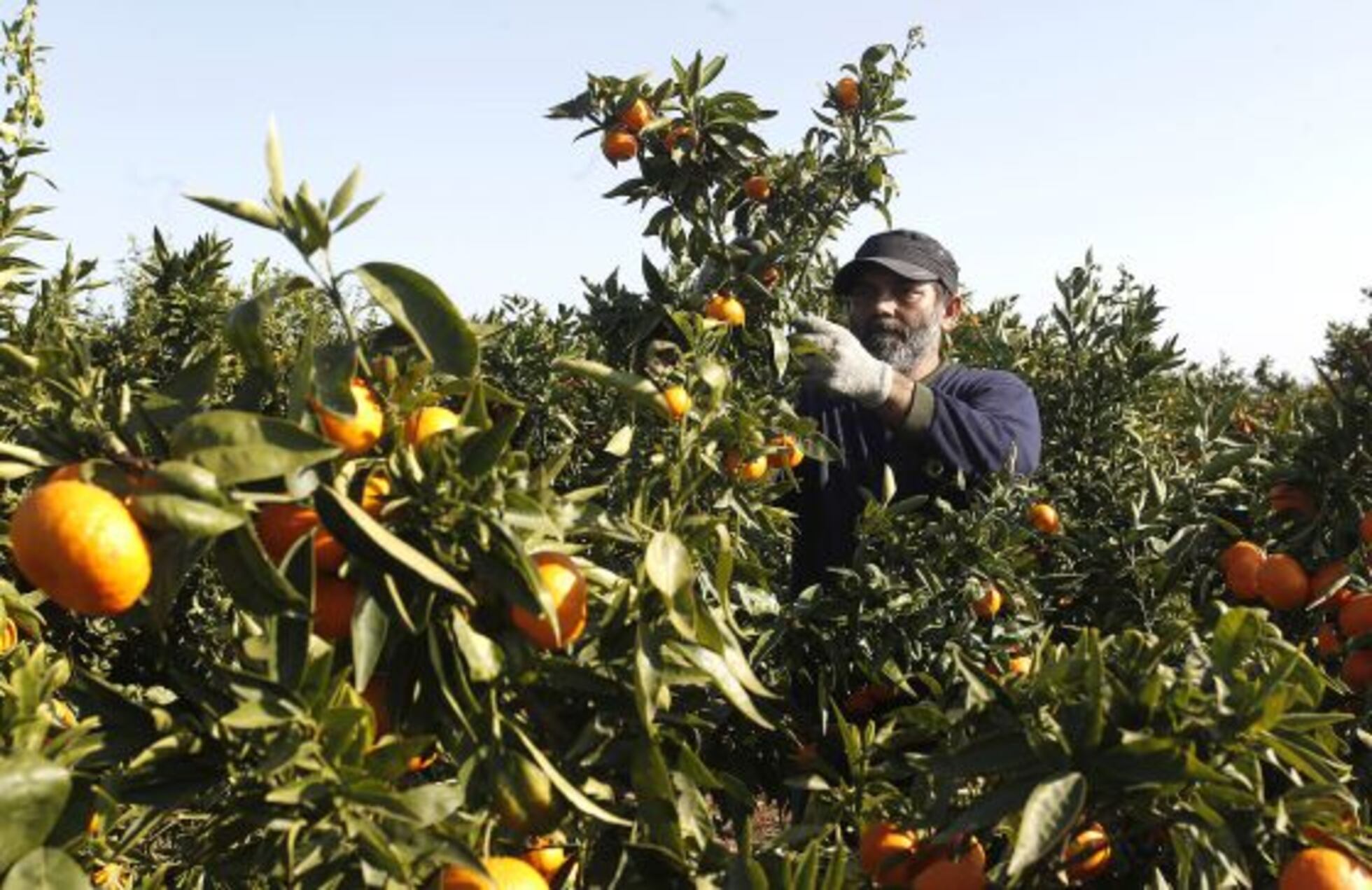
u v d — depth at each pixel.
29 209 3.29
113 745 1.61
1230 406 3.41
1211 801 1.67
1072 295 4.73
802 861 1.69
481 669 1.54
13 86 3.47
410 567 1.44
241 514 1.38
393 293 1.52
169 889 2.46
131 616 1.60
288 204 1.44
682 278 3.58
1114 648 1.87
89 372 1.55
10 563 2.91
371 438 1.53
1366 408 2.70
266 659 1.52
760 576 2.21
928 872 1.82
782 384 3.23
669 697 1.80
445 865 1.55
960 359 6.02
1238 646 1.73
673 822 1.68
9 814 1.44
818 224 3.72
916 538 2.86
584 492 1.79
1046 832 1.52
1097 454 4.48
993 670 2.85
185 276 3.96
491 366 4.39
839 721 2.17
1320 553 2.67
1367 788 2.38
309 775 1.48
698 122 3.59
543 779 1.61
